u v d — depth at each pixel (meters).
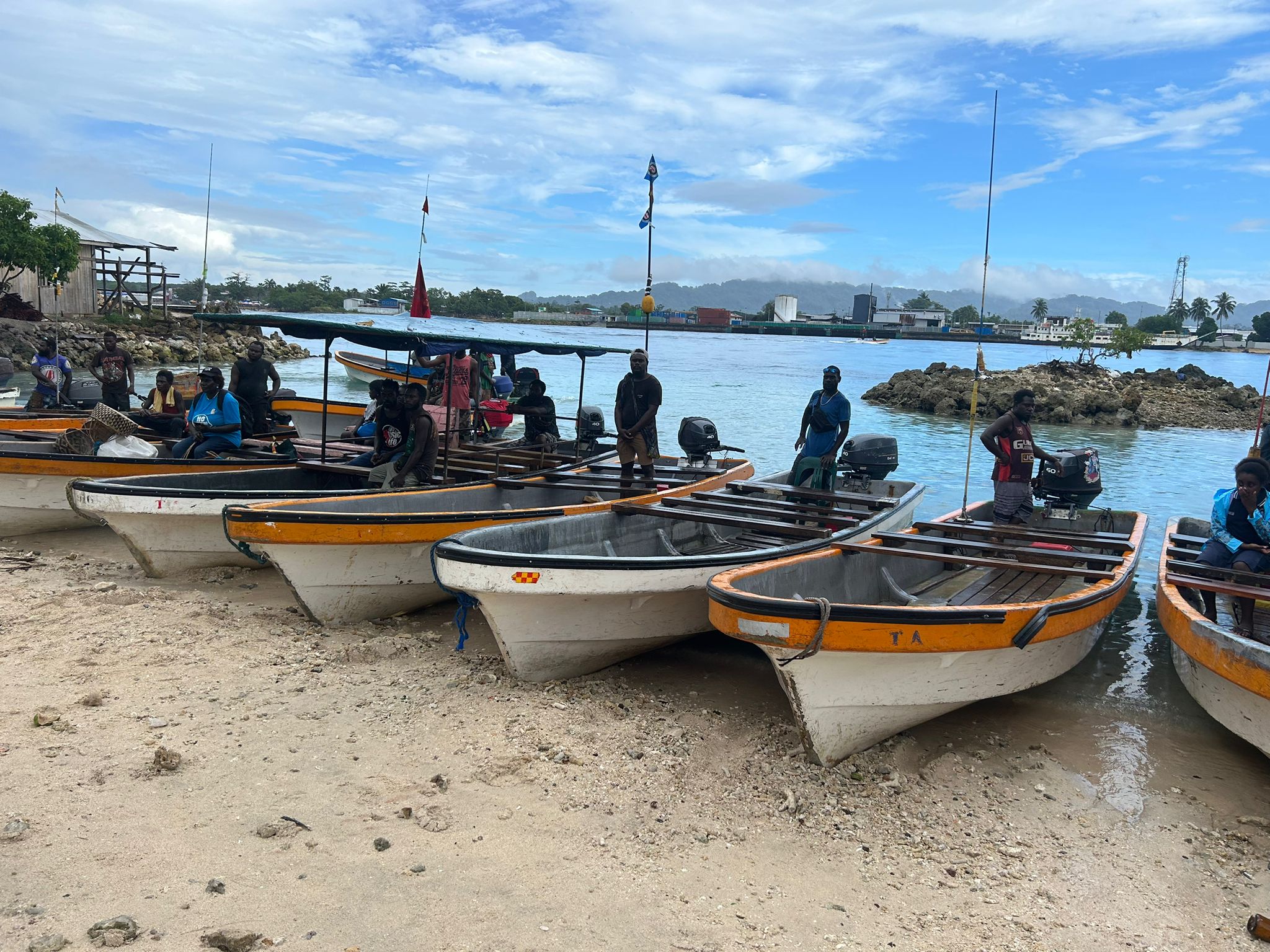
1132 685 7.63
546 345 11.12
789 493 9.74
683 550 9.30
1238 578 6.96
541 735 5.89
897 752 6.11
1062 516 10.39
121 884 4.09
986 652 5.90
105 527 11.41
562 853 4.60
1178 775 6.02
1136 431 29.73
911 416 30.64
